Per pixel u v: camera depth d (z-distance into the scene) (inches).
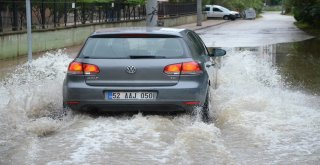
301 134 274.8
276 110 326.3
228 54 710.5
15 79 467.5
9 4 714.8
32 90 385.1
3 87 422.6
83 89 291.4
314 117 313.4
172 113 308.0
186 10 2196.1
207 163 223.8
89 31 1069.8
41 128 279.9
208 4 2817.4
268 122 297.0
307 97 392.8
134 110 293.9
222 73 477.7
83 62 296.7
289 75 525.0
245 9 2984.7
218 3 2893.7
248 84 435.5
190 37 331.9
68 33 941.2
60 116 317.7
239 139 265.0
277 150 246.7
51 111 332.8
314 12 1601.9
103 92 290.4
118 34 305.9
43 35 820.6
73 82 296.0
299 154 240.5
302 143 258.7
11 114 319.0
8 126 291.1
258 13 3592.5
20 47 727.1
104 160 227.1
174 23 1893.5
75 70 296.4
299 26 1771.7
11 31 708.7
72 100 294.4
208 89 314.8
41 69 520.7
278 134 274.1
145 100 289.4
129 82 291.0
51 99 354.6
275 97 372.2
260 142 259.3
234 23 2123.5
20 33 724.0
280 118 307.3
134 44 302.2
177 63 293.3
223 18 2524.6
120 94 290.2
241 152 243.0
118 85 290.8
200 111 299.9
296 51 815.7
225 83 435.5
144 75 291.1
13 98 361.4
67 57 671.1
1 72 533.6
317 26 1635.1
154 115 304.0
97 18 1172.5
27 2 492.7
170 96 289.3
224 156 233.8
